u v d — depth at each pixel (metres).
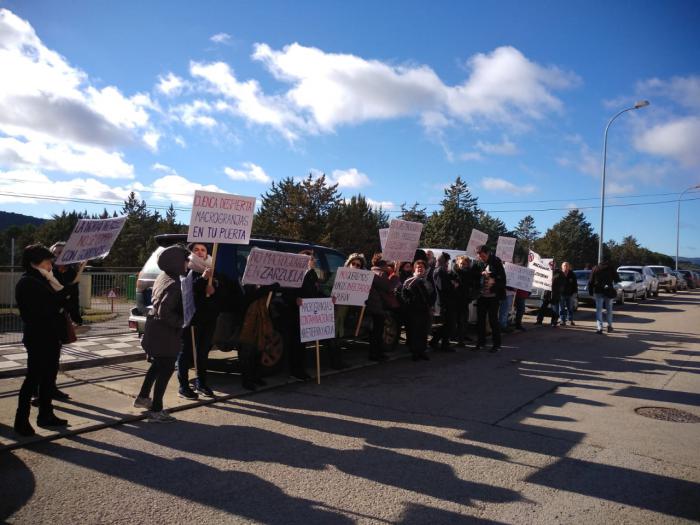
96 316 12.00
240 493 3.79
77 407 5.83
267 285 6.69
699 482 4.09
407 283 8.98
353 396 6.57
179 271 5.31
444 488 3.91
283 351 7.50
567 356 9.65
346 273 7.80
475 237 12.69
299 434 5.11
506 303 12.52
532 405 6.25
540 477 4.14
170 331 5.31
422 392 6.81
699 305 23.14
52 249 6.25
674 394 6.88
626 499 3.77
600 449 4.78
